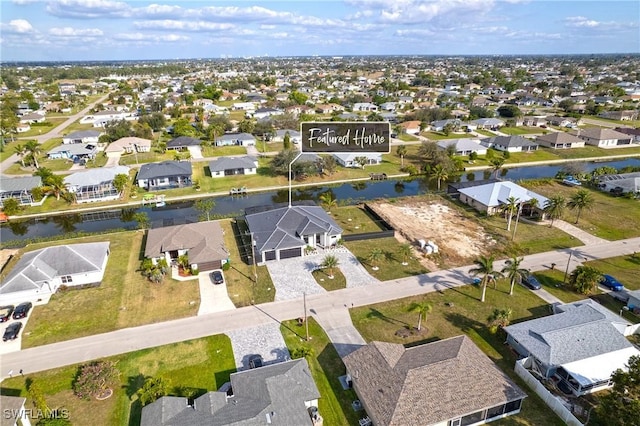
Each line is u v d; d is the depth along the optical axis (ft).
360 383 122.31
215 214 272.92
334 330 155.02
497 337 151.02
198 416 107.86
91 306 170.19
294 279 189.16
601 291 181.37
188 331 155.02
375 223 253.03
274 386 116.67
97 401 123.85
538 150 439.22
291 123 526.98
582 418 116.57
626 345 137.59
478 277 191.11
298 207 236.63
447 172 350.02
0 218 268.00
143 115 565.53
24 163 375.25
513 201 237.86
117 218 275.80
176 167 328.90
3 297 171.63
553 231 239.91
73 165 380.99
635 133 475.31
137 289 182.39
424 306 148.25
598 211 269.44
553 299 174.91
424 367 119.24
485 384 118.11
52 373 134.82
